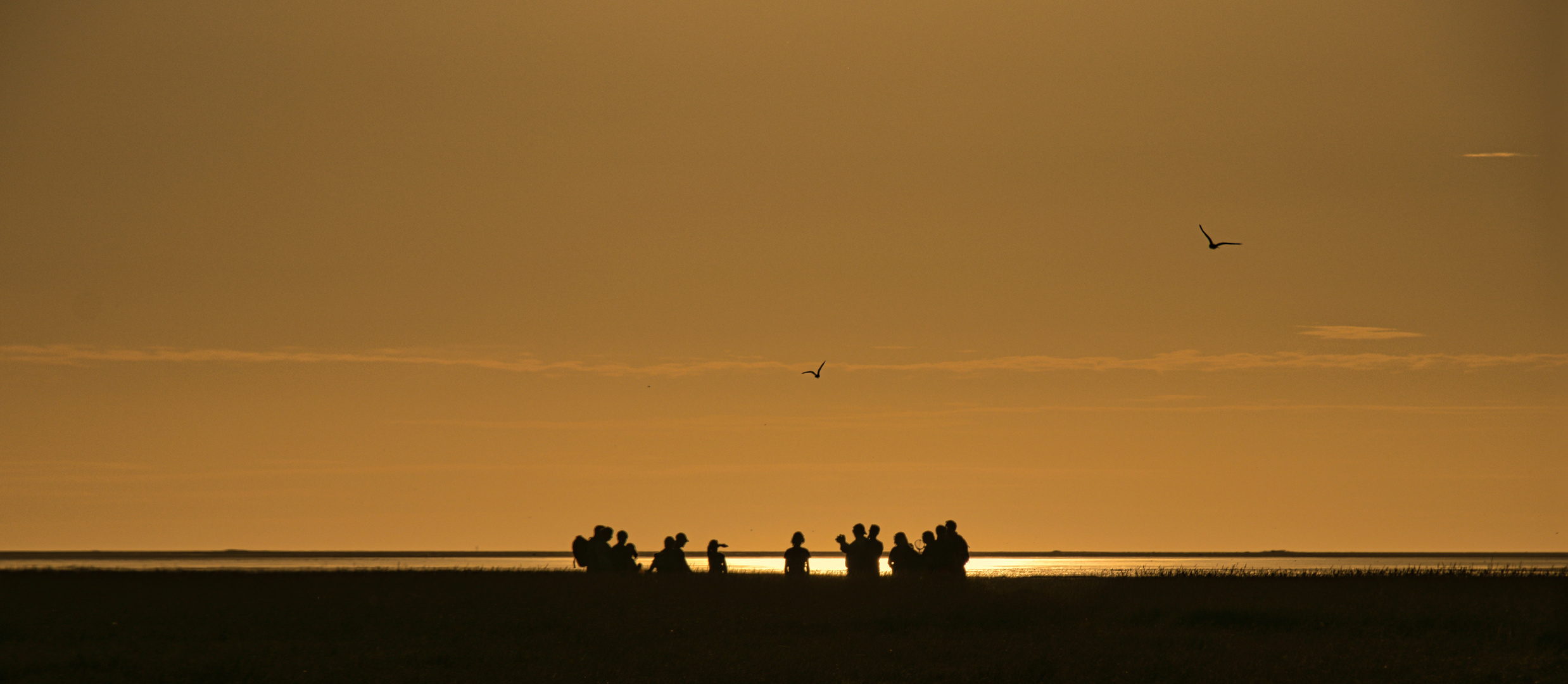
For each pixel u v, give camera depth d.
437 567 129.38
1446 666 54.62
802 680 50.72
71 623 70.94
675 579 104.69
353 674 51.59
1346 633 67.38
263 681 50.06
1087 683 50.69
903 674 51.94
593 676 51.28
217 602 84.06
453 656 57.00
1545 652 59.22
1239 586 94.50
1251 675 52.03
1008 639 64.31
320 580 105.62
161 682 49.84
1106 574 108.44
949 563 107.38
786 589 91.69
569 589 94.00
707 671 52.69
